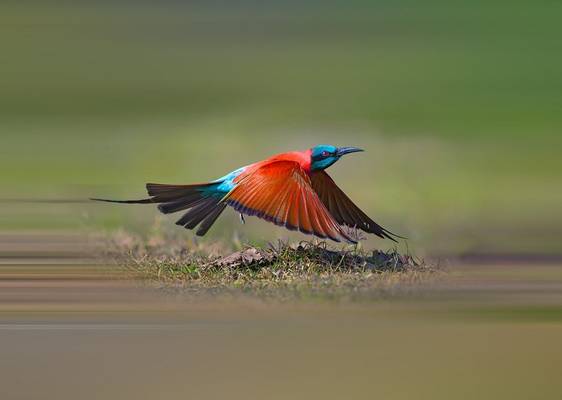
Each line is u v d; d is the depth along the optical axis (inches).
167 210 366.0
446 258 451.5
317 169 368.2
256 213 343.6
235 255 393.1
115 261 430.3
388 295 364.8
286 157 366.6
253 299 356.5
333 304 352.2
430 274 403.2
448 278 402.3
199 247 439.2
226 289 367.9
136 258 430.3
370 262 393.4
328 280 371.6
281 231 476.7
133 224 520.7
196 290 369.7
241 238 457.7
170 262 409.7
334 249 403.5
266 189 345.1
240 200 347.9
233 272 382.9
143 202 366.9
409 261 416.2
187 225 362.3
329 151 366.0
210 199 364.8
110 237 482.0
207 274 385.4
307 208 339.0
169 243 458.6
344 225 396.5
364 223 385.7
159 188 366.6
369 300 356.8
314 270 378.9
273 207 342.3
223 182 361.4
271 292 362.3
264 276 375.9
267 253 390.9
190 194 366.0
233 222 514.3
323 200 378.9
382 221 548.4
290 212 339.6
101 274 407.8
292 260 383.6
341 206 380.5
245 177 352.8
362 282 374.0
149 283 386.9
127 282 391.2
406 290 373.4
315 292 361.1
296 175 344.2
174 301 361.1
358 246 413.7
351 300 355.9
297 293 360.8
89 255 446.6
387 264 395.2
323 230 336.8
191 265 398.6
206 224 361.1
